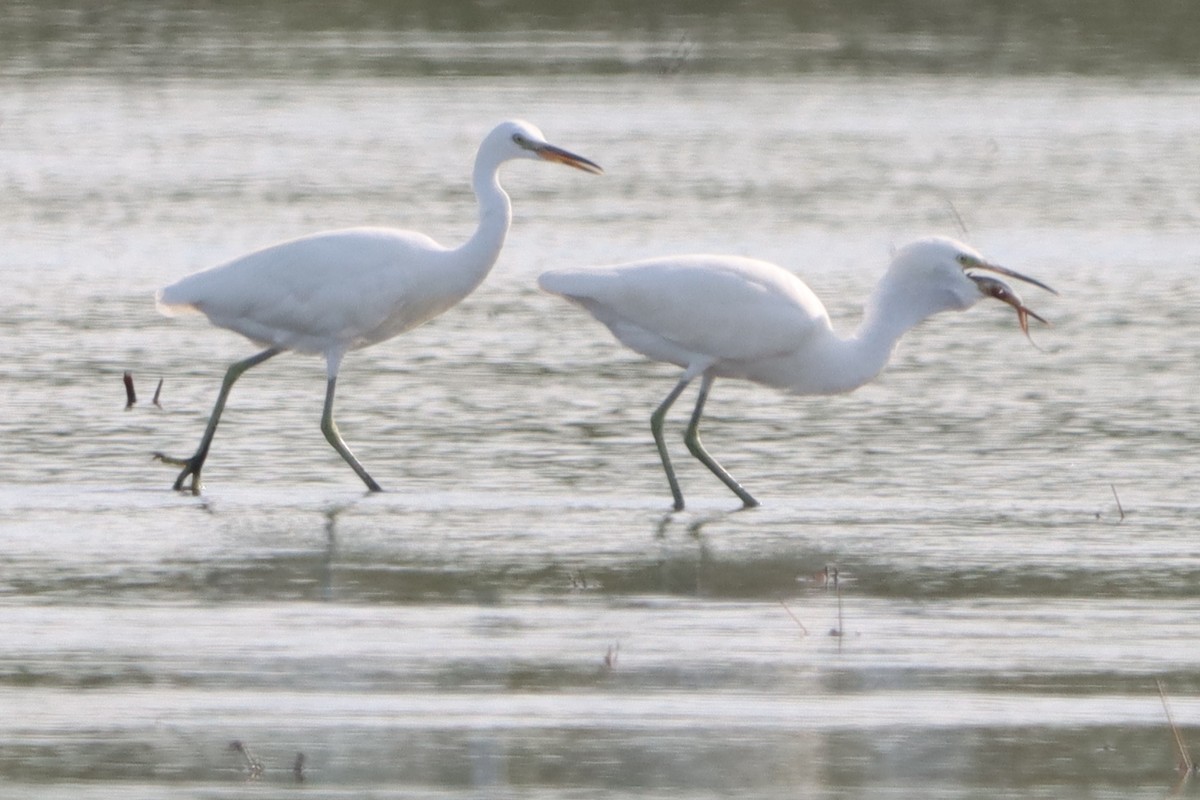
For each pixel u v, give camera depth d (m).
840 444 16.44
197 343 19.77
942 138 31.17
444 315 20.98
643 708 10.40
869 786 9.44
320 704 10.41
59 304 21.12
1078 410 17.39
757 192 27.30
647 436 16.72
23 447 16.09
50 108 32.53
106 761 9.67
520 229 24.98
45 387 18.00
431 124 31.58
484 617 11.90
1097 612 12.02
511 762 9.66
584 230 24.95
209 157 29.05
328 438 15.35
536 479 15.41
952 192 27.34
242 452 16.14
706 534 13.87
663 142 30.59
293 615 11.90
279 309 15.41
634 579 12.75
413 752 9.80
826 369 15.24
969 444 16.38
